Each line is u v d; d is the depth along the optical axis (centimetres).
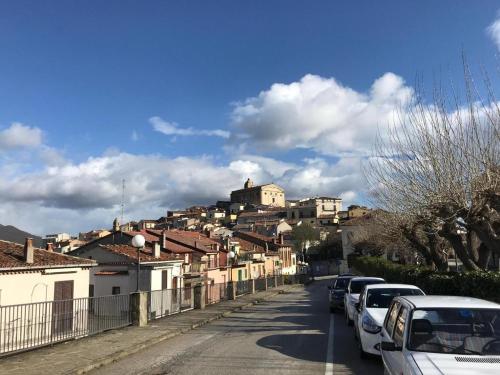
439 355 568
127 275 3294
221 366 1044
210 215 14875
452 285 1673
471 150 1377
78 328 1709
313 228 10569
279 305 2967
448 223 1683
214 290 3191
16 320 1731
